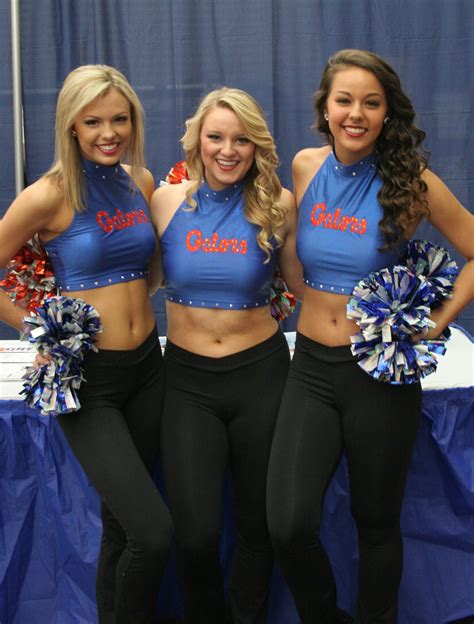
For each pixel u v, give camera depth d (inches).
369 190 73.5
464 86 137.0
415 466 85.8
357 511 76.4
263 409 77.9
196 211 78.5
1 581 85.5
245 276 76.7
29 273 75.7
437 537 87.0
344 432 75.1
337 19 135.6
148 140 141.1
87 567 85.0
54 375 70.9
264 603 82.7
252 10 135.9
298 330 78.8
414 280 71.5
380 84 70.1
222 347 77.8
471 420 84.7
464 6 134.3
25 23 137.4
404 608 88.0
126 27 137.3
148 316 78.4
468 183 140.0
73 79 70.5
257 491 78.7
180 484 75.4
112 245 74.1
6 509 85.3
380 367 70.6
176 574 87.4
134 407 77.6
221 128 74.1
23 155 140.3
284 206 77.7
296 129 140.7
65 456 84.0
